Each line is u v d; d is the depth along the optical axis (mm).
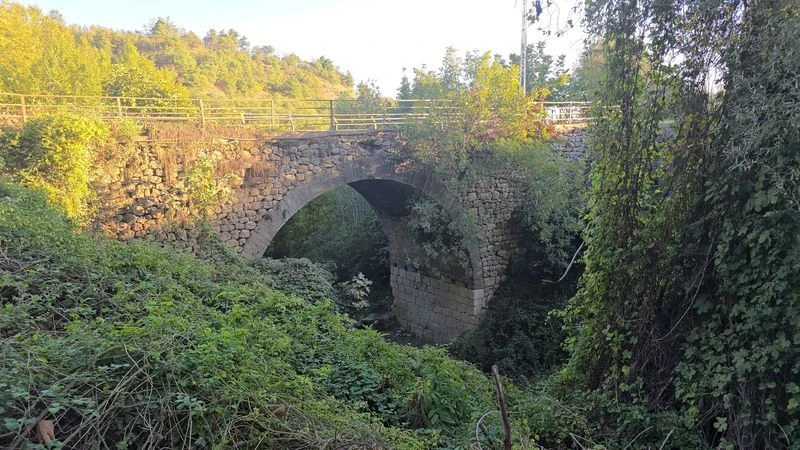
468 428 4238
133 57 22375
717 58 4930
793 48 4180
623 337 5527
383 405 4586
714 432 4727
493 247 14562
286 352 4707
